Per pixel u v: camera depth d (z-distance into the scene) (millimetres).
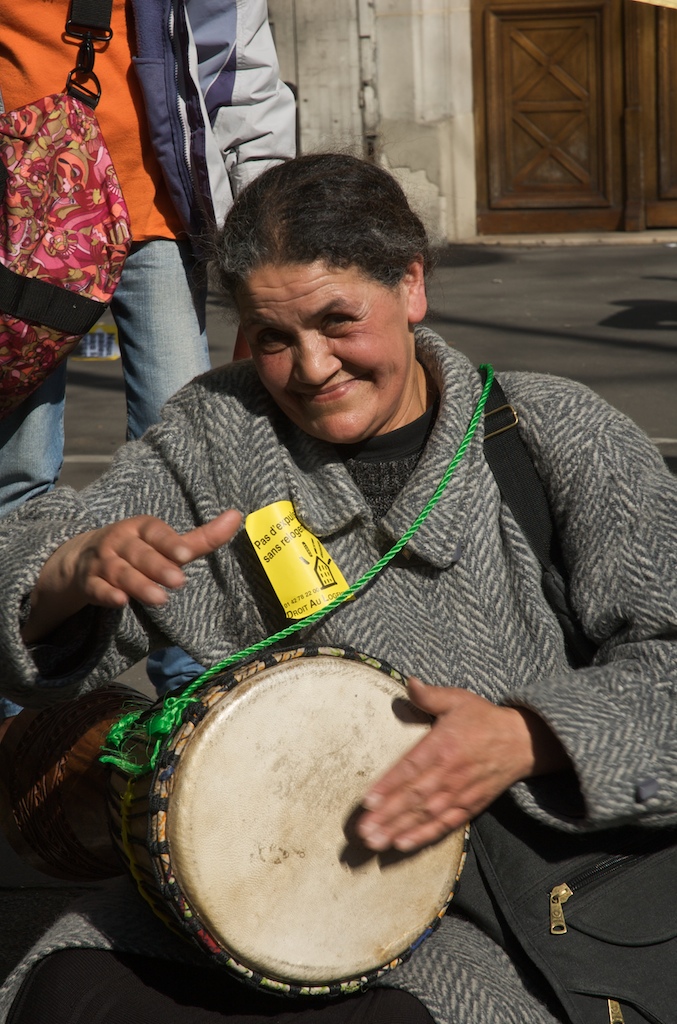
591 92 11547
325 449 1798
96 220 2566
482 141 11828
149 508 1827
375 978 1562
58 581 1577
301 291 1611
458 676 1745
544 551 1760
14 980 1588
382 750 1578
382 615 1760
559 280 9688
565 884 1641
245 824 1503
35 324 2523
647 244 11312
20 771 1975
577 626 1733
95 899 1716
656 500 1690
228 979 1588
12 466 2875
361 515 1768
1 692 1718
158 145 2773
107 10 2662
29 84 2695
